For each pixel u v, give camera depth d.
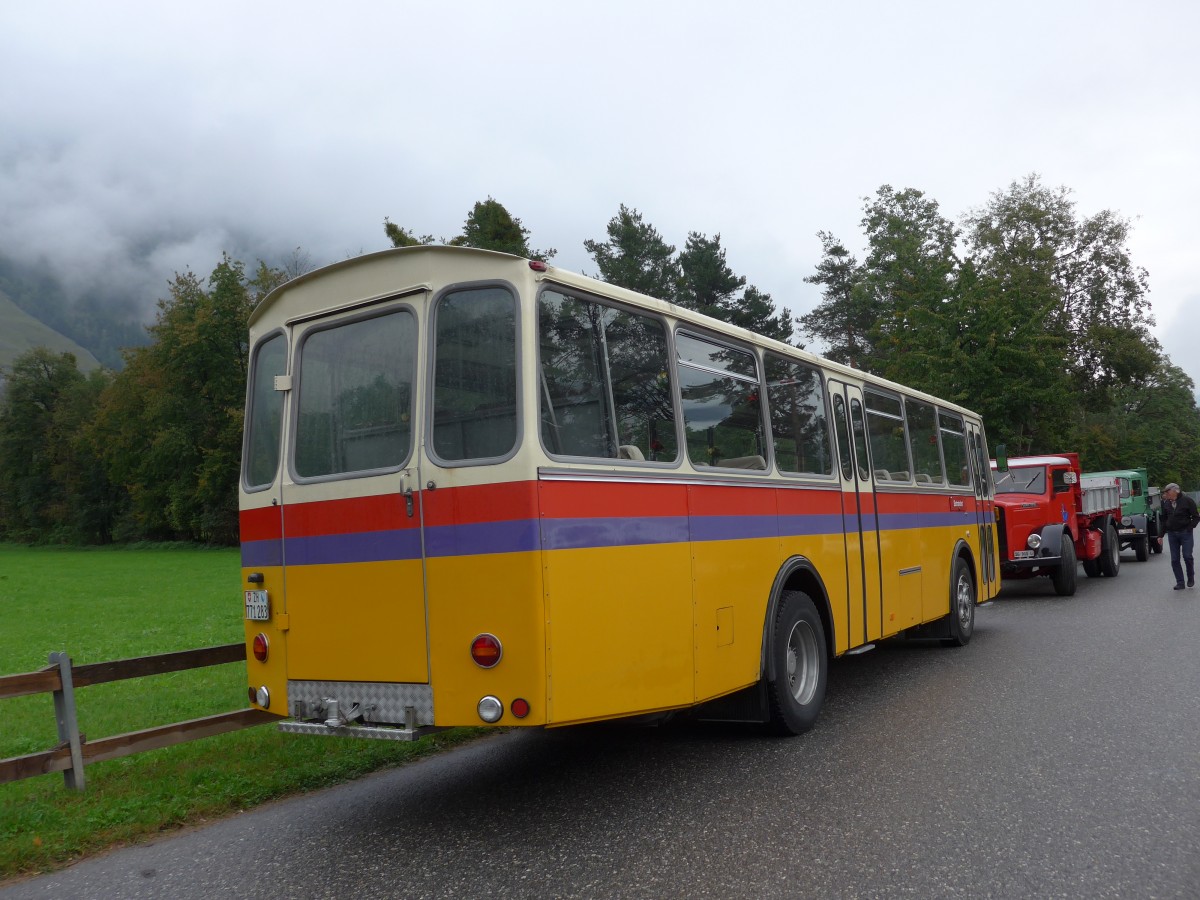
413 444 5.39
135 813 5.91
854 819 5.34
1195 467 82.50
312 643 5.76
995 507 15.56
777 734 7.47
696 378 6.52
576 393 5.39
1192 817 5.17
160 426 60.41
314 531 5.76
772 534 7.24
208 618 19.09
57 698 6.39
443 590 5.23
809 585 7.95
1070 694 8.50
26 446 92.06
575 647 5.15
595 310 5.62
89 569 43.03
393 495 5.42
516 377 5.11
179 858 5.26
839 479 8.59
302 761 7.11
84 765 6.51
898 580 9.78
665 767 6.71
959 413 12.72
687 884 4.48
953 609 11.46
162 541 72.69
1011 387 28.50
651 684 5.66
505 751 7.46
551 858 4.94
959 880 4.40
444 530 5.23
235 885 4.80
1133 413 76.19
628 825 5.43
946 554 11.47
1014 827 5.09
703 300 54.12
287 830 5.68
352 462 5.68
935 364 29.88
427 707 5.26
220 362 59.00
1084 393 46.22
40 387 93.06
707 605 6.27
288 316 6.09
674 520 6.00
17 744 8.23
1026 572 17.22
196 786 6.47
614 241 53.66
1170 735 6.92
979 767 6.29
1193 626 12.35
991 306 29.27
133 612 21.28
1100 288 46.22
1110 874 4.42
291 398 6.01
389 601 5.42
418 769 7.05
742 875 4.57
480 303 5.30
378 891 4.61
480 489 5.14
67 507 86.44
